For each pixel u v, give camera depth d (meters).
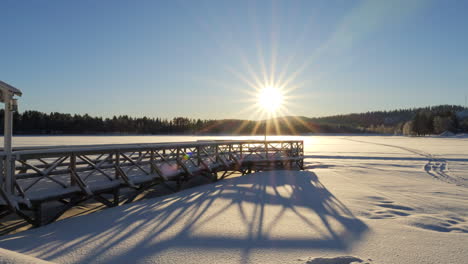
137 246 4.73
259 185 11.12
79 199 7.11
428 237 5.23
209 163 12.80
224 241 4.98
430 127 115.00
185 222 6.10
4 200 5.64
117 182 7.89
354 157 26.45
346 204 7.92
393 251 4.57
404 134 138.38
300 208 7.44
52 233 5.44
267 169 17.98
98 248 4.63
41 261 3.38
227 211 7.09
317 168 19.02
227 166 14.09
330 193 9.52
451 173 15.77
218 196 9.00
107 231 5.50
